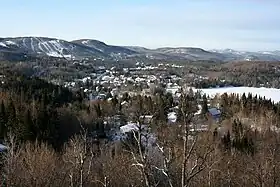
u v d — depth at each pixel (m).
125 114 70.56
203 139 31.69
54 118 73.50
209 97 120.25
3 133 64.56
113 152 48.09
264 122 80.25
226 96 112.94
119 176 39.31
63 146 66.00
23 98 88.69
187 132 16.78
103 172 38.53
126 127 54.38
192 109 17.78
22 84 104.88
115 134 68.56
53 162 43.59
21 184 38.38
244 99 107.38
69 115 79.62
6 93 87.44
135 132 18.36
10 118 67.00
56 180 40.41
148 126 18.84
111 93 162.62
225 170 44.00
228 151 55.94
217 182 41.56
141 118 18.70
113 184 39.19
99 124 78.12
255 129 73.56
